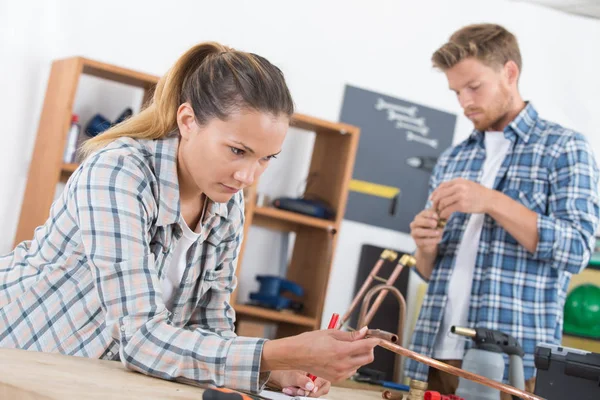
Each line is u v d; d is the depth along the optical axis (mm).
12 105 3871
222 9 4320
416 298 4543
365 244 4531
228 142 1468
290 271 4391
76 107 4020
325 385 1759
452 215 3006
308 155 4477
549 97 4832
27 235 3730
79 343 1578
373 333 1520
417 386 1936
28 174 3871
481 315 2838
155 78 3846
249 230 4359
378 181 4637
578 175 2797
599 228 4406
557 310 2867
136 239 1463
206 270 1755
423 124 4730
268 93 1461
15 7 3873
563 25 4863
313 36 4512
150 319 1428
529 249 2758
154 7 4188
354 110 4590
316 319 4035
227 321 1833
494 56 2920
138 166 1520
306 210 4109
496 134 3047
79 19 4035
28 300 1604
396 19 4680
